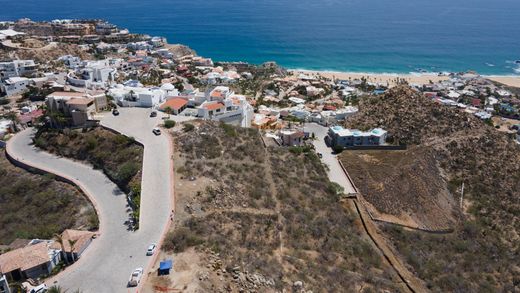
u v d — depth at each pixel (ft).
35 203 234.17
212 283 153.17
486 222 300.40
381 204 298.76
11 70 502.38
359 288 182.60
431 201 309.42
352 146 380.37
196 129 308.60
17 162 274.57
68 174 258.78
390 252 241.35
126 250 178.29
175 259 167.53
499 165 349.82
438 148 360.69
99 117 322.75
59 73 525.34
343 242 229.04
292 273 175.22
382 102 448.24
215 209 216.95
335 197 287.28
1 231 214.90
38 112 370.53
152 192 224.12
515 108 596.70
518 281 237.66
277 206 240.12
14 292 151.43
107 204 224.94
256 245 192.75
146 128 306.35
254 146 314.76
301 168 308.81
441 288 215.92
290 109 496.23
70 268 166.91
